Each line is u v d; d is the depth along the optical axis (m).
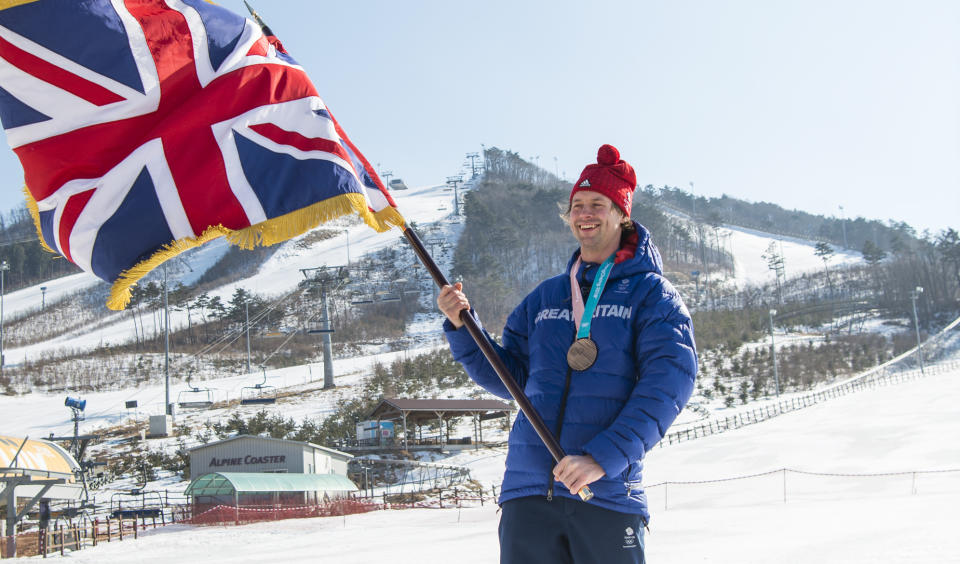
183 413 65.31
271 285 154.12
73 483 19.92
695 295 153.12
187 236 3.45
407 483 41.50
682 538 12.28
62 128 3.48
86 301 157.88
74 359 106.00
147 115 3.54
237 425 55.19
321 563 12.73
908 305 119.38
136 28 3.60
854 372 76.38
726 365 77.94
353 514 29.03
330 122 3.59
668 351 2.72
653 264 2.96
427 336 118.50
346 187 3.43
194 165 3.49
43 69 3.50
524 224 190.12
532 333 3.10
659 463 35.94
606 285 2.94
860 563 7.76
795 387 68.88
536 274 166.38
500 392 3.26
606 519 2.65
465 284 140.25
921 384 53.16
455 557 11.97
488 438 52.88
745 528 13.11
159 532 25.19
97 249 3.45
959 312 114.88
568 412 2.79
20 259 191.62
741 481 27.67
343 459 42.03
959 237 132.88
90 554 18.62
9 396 80.12
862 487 22.88
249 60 3.65
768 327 107.06
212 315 130.00
